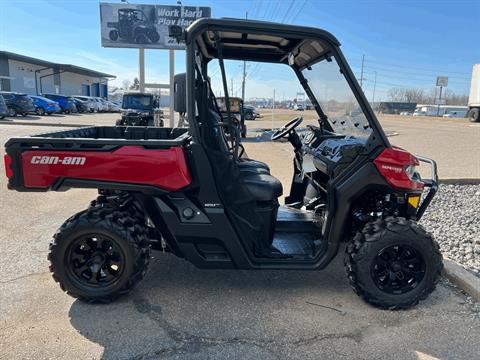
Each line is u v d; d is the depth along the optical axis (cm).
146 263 293
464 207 562
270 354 243
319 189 376
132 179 278
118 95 6731
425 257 290
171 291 315
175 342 252
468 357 243
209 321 276
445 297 315
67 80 4775
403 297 291
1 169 771
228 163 294
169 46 1975
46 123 1969
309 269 300
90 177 278
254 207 305
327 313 289
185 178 280
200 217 287
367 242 287
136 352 242
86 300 290
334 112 361
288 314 286
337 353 245
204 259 294
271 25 273
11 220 479
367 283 289
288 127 434
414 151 1121
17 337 253
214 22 268
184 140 293
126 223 285
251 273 349
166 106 5291
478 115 2580
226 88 296
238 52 360
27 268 348
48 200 577
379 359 240
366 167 288
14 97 2383
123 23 1962
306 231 354
